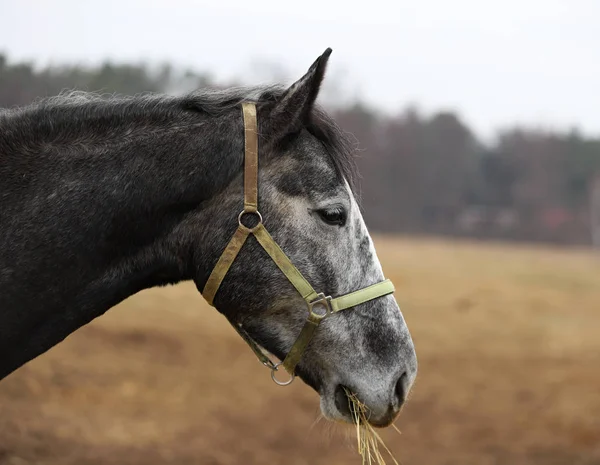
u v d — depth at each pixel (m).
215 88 3.36
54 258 3.01
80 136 3.15
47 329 3.06
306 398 9.63
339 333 3.19
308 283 3.13
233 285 3.13
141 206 3.08
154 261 3.15
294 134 3.17
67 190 3.05
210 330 13.23
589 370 11.95
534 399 10.00
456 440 8.16
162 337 12.22
